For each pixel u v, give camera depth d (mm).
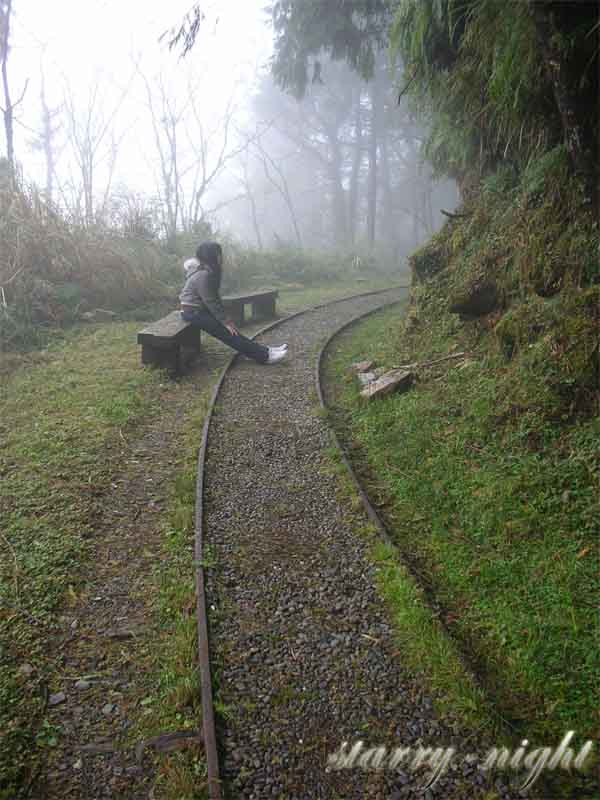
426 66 6285
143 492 4758
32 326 8930
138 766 2438
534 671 2828
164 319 8625
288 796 2279
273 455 5355
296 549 3939
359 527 4164
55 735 2576
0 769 2381
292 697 2736
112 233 12281
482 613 3270
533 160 5637
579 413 4402
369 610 3334
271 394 6965
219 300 8039
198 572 3580
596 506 3785
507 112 5387
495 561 3650
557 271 5223
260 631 3168
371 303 14148
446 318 7246
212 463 5176
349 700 2723
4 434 5684
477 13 5078
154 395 6902
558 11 4273
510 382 5070
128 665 2980
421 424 5496
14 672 2887
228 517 4324
